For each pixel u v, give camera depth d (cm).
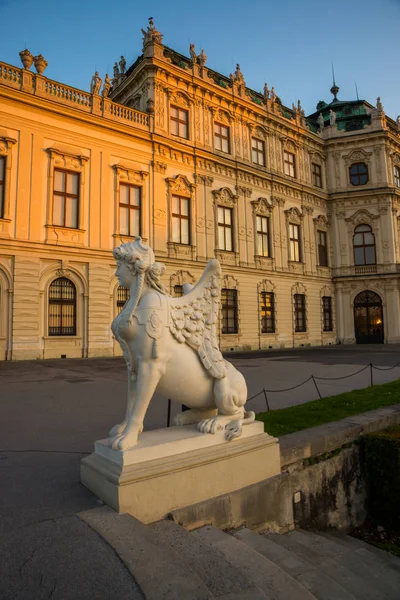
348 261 3409
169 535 295
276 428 573
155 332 360
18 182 1912
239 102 2839
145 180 2341
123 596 209
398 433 594
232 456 380
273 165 3053
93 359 1906
